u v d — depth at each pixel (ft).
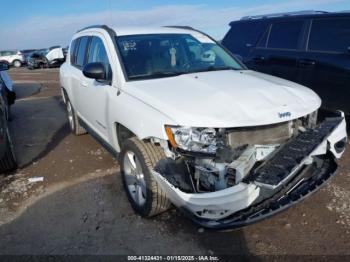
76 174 13.44
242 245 8.76
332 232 9.07
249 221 7.74
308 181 9.24
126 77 10.61
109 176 13.08
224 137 7.95
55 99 32.22
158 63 11.41
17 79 56.49
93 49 13.46
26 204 11.31
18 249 8.98
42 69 82.17
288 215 9.93
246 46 21.67
